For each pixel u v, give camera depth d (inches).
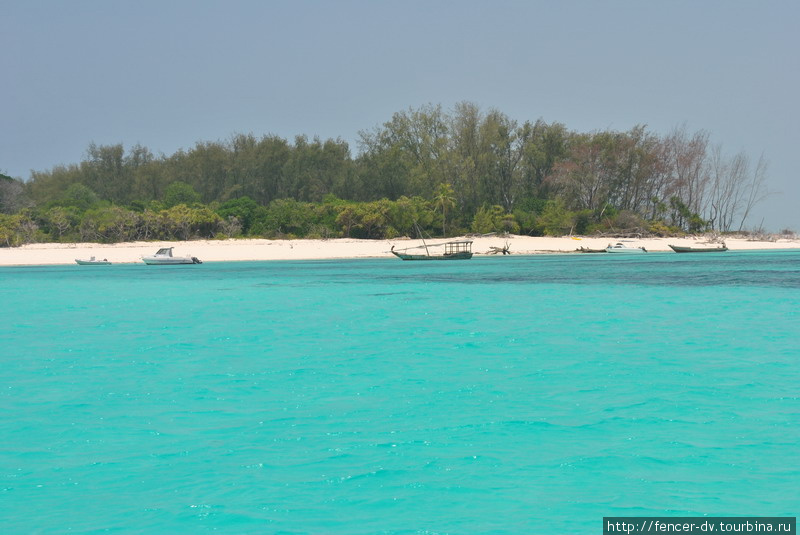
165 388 1445.6
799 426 1109.7
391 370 1606.8
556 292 3521.2
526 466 942.4
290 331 2271.2
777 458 961.5
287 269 5625.0
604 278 4377.5
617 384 1421.0
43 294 3742.6
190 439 1084.5
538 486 874.1
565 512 798.5
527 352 1820.9
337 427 1139.3
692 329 2204.7
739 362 1646.2
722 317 2501.2
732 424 1123.9
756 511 797.2
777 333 2107.5
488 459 972.6
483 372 1567.4
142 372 1621.6
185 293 3700.8
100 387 1461.6
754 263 5905.5
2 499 855.7
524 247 7770.7
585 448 1013.8
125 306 3105.3
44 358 1818.4
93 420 1201.4
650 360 1683.1
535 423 1143.6
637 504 818.2
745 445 1018.1
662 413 1194.0
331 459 981.2
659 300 3095.5
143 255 6707.7
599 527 762.8
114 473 940.0
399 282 4252.0
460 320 2497.5
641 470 923.4
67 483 905.5
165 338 2145.7
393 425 1146.0
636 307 2837.1
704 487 864.9
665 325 2304.4
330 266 5979.3
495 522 776.3
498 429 1112.8
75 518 798.5
